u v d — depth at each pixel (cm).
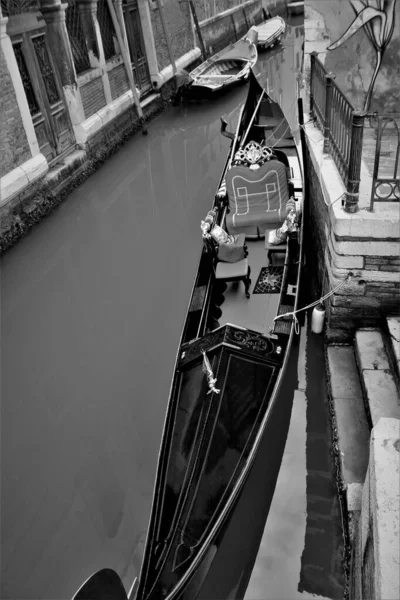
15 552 365
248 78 1277
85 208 840
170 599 268
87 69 980
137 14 1152
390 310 421
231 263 475
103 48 1018
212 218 496
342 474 350
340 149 439
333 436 385
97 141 984
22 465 424
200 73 1316
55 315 603
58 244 748
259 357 372
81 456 426
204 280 475
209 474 319
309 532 343
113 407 467
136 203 842
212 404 344
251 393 358
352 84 528
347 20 501
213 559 314
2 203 711
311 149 526
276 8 2356
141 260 684
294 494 365
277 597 314
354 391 404
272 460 388
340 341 449
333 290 420
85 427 451
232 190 550
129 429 443
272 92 1286
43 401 484
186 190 865
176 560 285
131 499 388
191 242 708
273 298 465
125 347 536
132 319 577
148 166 977
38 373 518
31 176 764
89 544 364
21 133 753
